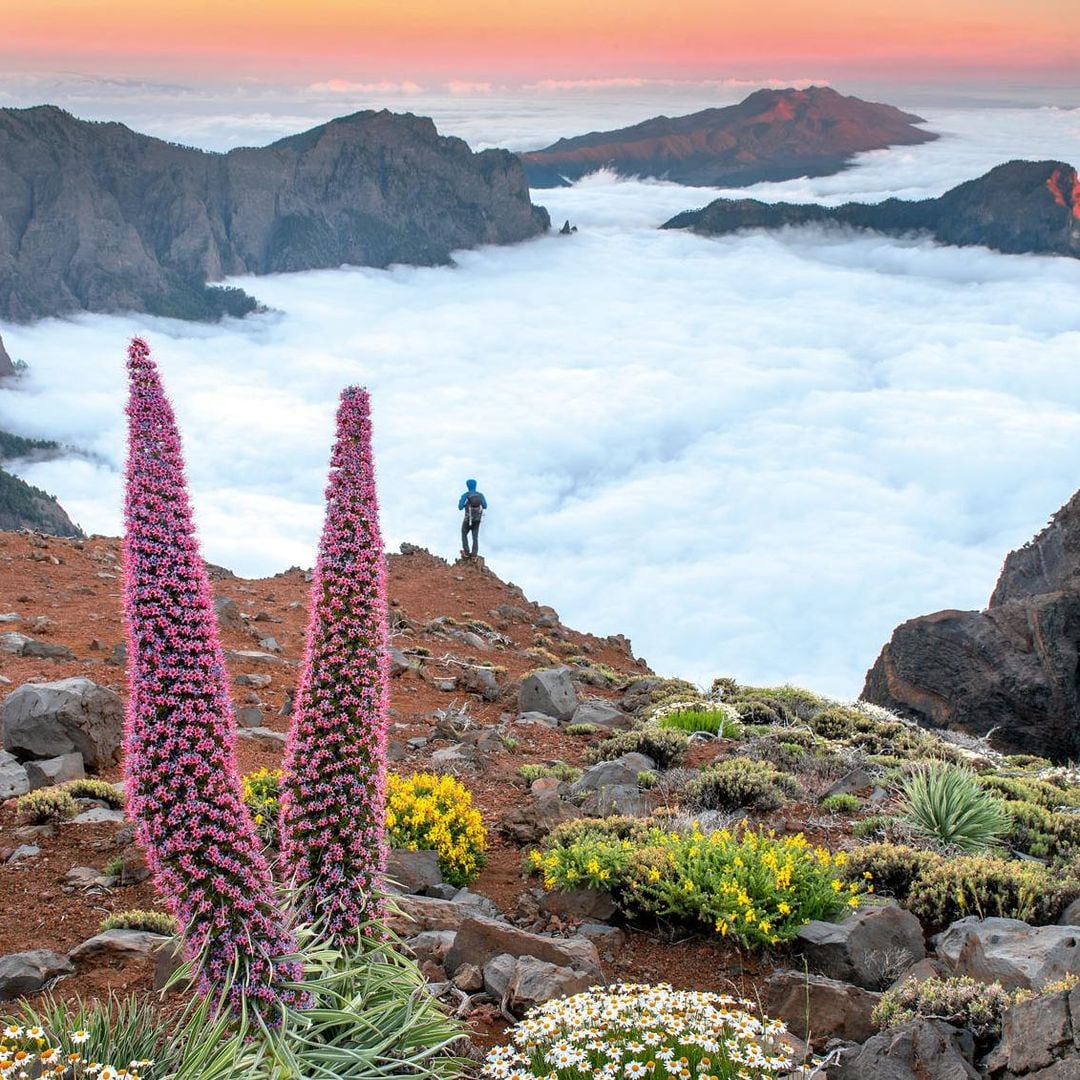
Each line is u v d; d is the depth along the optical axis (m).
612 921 8.75
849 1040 6.72
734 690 21.39
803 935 7.97
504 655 22.83
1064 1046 5.14
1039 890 8.79
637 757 13.58
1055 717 27.97
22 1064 4.56
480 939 7.34
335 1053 4.96
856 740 17.56
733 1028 5.68
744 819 11.18
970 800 11.62
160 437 4.78
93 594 20.91
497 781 13.02
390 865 9.04
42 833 9.81
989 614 29.81
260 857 4.93
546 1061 5.43
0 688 13.91
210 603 4.87
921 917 8.95
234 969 4.75
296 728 5.50
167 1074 4.92
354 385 5.42
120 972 7.17
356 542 5.40
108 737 11.95
